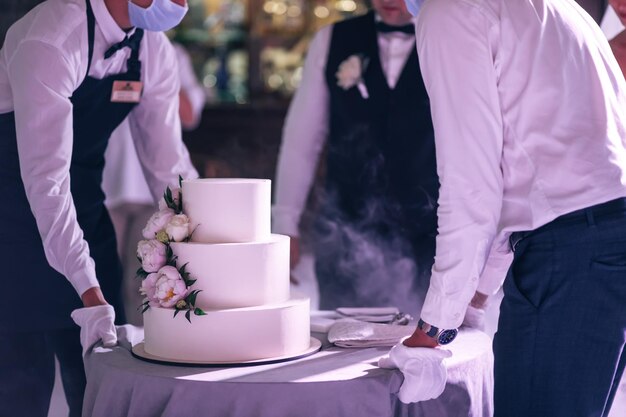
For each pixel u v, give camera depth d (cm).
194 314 216
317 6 691
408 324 261
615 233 198
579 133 201
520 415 207
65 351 282
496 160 197
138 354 225
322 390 196
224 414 197
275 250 225
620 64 277
